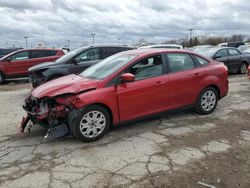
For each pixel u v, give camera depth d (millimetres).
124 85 5320
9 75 13531
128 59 5637
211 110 6699
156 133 5473
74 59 9742
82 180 3801
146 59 5680
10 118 6742
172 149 4723
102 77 5352
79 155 4547
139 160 4336
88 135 5039
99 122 5137
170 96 5914
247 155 4473
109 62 5965
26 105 5438
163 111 5879
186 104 6223
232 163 4215
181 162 4254
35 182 3775
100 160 4359
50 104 5039
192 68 6320
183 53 6281
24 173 4016
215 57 13422
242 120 6234
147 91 5559
